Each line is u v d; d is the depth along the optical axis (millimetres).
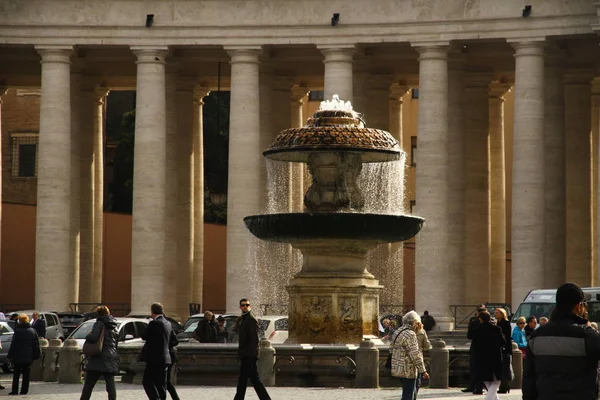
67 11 118875
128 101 188875
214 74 132875
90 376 53094
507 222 164250
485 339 59312
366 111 123375
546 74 119188
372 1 116938
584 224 127562
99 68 132125
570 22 113062
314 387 65750
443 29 115562
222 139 180000
